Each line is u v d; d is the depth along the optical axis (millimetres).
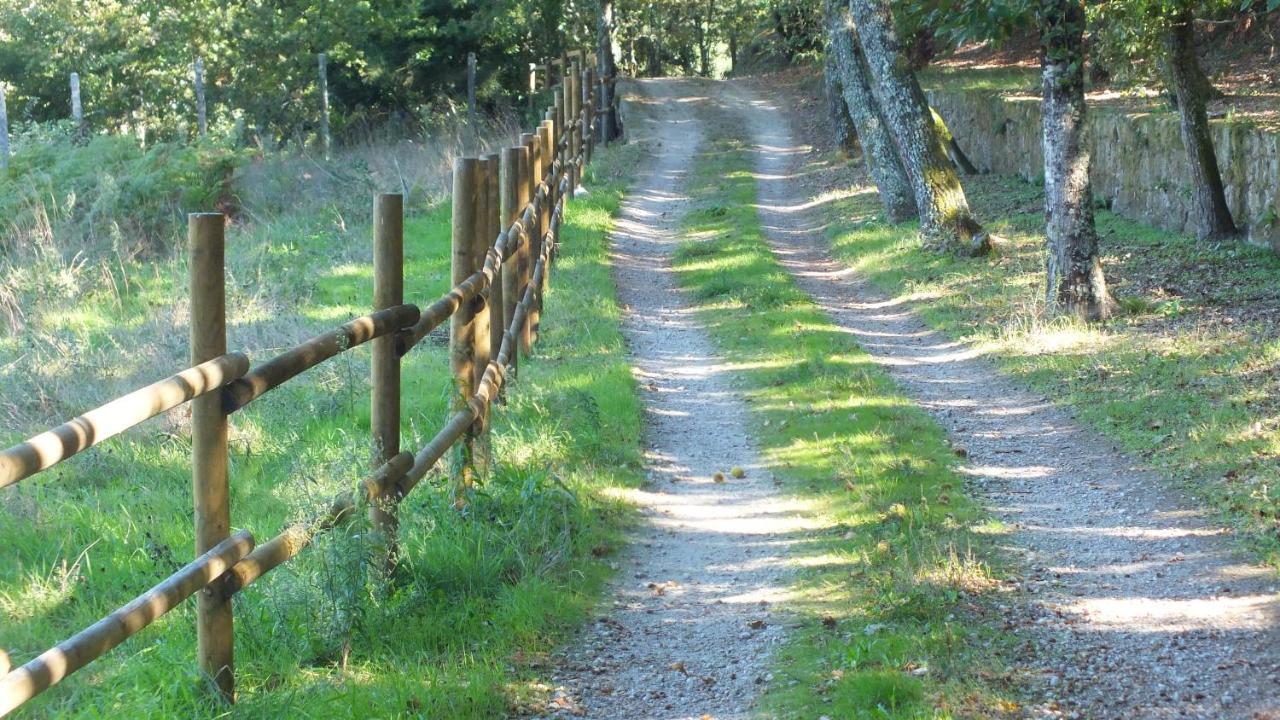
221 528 4230
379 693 4480
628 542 6875
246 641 4727
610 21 30109
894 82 16109
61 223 13938
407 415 8500
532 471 7188
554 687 4930
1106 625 5449
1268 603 5586
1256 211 13773
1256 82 19688
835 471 7934
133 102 29328
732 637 5531
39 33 28984
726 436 9242
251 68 30656
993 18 10734
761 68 49375
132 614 3648
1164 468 7758
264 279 12273
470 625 5316
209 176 17391
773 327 12445
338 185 18406
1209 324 10953
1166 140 15625
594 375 10141
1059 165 11789
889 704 4602
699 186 23719
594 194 20969
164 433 7645
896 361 11430
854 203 20438
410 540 5922
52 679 3305
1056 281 11945
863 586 5941
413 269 14305
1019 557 6410
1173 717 4539
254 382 4246
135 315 11164
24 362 9031
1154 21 13945
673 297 14555
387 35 32938
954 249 15531
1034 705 4633
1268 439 7754
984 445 8742
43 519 6199
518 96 37219
